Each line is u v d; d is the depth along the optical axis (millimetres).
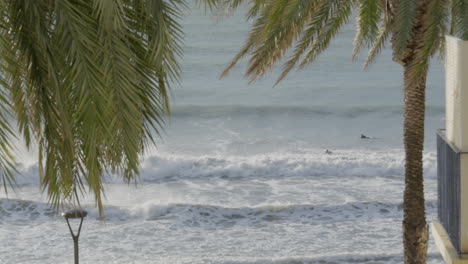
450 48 30797
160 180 86312
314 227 66188
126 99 22078
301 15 37938
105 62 21750
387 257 56312
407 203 41531
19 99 24812
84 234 63656
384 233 63844
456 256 28344
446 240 30812
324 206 71438
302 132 121062
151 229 65438
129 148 22578
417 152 40875
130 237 63312
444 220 32500
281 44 38844
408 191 41375
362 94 149875
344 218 68750
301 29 39500
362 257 56219
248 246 61156
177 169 89438
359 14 45719
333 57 191750
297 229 65688
